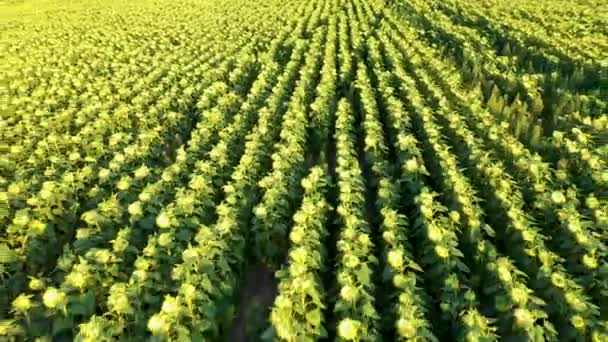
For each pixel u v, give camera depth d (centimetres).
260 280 916
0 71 2078
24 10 3962
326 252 843
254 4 3603
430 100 1469
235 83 1764
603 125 1209
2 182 1125
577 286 699
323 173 1046
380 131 1257
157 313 713
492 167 985
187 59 2077
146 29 2852
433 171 1077
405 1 3052
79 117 1477
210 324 697
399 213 973
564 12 2373
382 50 2058
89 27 3058
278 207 937
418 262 832
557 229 869
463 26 2338
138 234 912
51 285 866
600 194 973
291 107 1405
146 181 1091
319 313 688
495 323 705
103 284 771
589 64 1597
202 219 942
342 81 1672
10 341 698
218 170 1105
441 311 744
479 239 827
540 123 1323
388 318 703
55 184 1030
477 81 1630
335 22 2620
